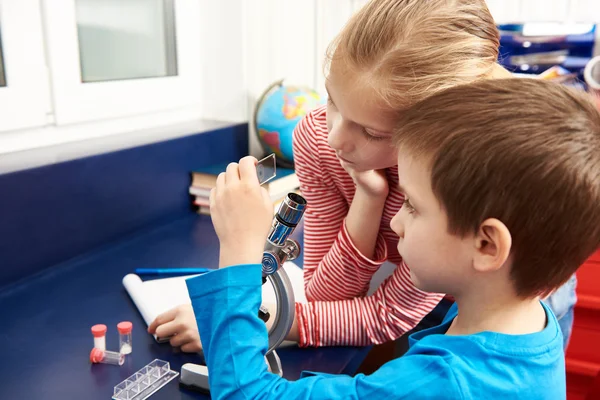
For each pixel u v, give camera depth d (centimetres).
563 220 53
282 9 180
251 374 60
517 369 56
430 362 55
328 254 97
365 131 68
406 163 59
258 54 180
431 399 54
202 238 139
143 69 164
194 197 157
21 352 86
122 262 123
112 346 88
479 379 54
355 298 96
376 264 94
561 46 149
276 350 89
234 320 61
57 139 140
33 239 114
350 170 88
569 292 111
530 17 162
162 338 88
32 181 113
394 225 63
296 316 90
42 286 111
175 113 175
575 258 56
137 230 141
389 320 91
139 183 139
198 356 86
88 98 144
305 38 182
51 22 133
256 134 169
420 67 62
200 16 176
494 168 52
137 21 159
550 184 51
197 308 65
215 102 181
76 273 117
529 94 55
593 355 135
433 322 114
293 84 179
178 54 171
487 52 65
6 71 126
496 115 53
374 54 62
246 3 171
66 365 83
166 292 104
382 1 65
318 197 102
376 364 125
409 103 63
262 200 66
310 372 72
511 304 59
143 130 160
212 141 163
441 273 58
